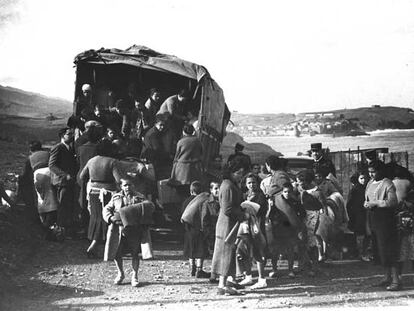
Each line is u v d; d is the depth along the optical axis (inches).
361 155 605.6
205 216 340.2
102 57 493.4
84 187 393.1
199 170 452.8
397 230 318.3
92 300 291.0
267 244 340.5
